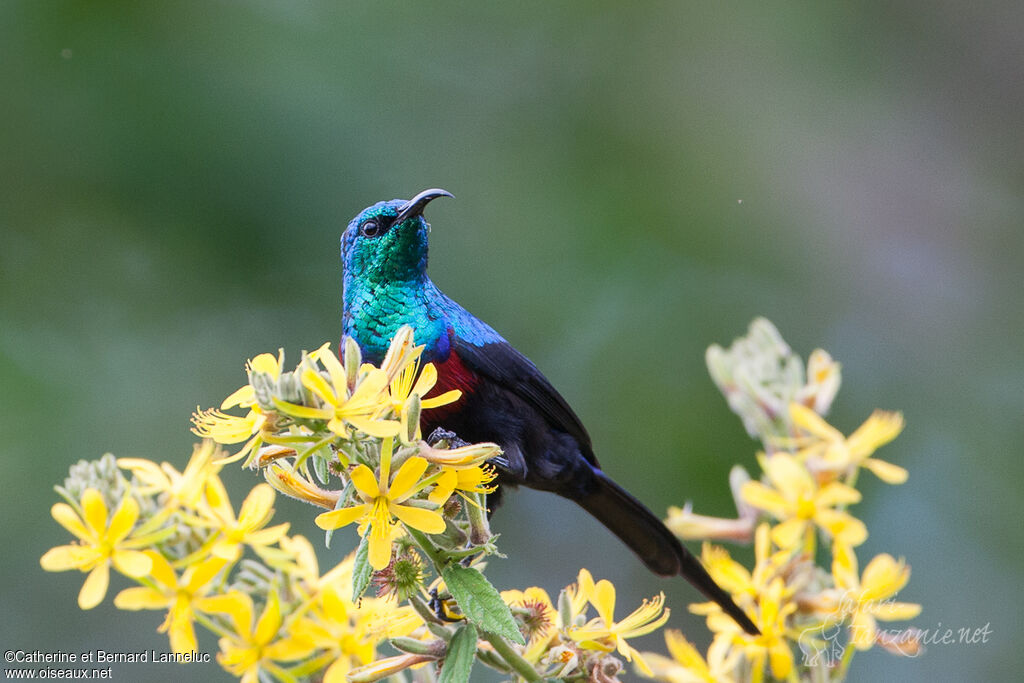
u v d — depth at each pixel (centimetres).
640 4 1477
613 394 1273
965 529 1243
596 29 1451
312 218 1232
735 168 1416
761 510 705
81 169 1214
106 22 1234
